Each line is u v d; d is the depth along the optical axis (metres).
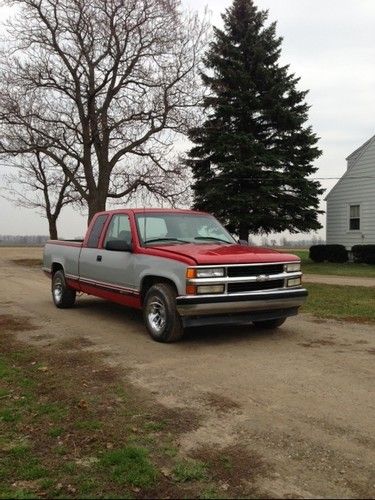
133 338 7.48
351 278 18.16
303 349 6.72
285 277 7.14
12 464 3.64
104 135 25.06
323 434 4.03
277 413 4.46
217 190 23.44
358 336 7.57
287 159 24.53
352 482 3.31
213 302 6.54
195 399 4.85
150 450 3.79
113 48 24.09
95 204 25.22
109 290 8.42
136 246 7.65
